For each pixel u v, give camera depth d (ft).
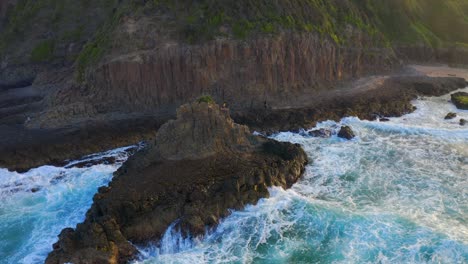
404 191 150.82
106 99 228.22
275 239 126.93
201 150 159.12
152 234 124.57
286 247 123.75
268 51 234.38
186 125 160.45
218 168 151.53
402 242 121.19
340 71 269.03
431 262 113.19
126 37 231.50
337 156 178.70
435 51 339.77
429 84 271.90
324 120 214.69
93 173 168.14
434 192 149.59
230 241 126.72
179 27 232.32
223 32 231.50
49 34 318.45
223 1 241.35
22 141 193.47
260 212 137.08
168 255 122.11
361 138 197.47
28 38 318.65
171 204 129.80
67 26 317.83
